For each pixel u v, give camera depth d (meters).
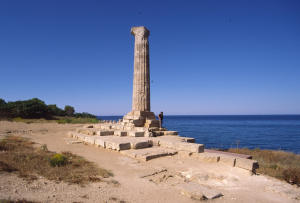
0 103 36.91
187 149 10.62
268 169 10.59
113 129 16.64
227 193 6.32
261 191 6.64
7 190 5.07
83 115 48.69
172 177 7.50
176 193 5.96
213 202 5.53
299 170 8.78
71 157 9.22
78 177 6.65
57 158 7.79
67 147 12.34
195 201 5.47
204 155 9.66
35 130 20.17
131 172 7.78
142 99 15.93
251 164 8.19
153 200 5.40
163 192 5.98
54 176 6.49
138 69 16.03
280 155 16.05
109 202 5.04
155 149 11.33
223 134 42.78
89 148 12.28
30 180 5.97
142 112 15.68
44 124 26.81
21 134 16.84
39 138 15.48
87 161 8.88
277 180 8.19
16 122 26.30
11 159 7.79
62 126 25.73
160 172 7.94
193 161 9.52
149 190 6.08
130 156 10.23
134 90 16.14
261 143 30.16
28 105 36.25
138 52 16.11
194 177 7.43
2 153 8.56
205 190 6.12
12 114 34.53
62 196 5.12
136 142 11.45
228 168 8.59
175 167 8.68
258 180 7.64
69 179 6.38
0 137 13.74
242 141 32.06
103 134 14.62
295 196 6.19
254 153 16.78
